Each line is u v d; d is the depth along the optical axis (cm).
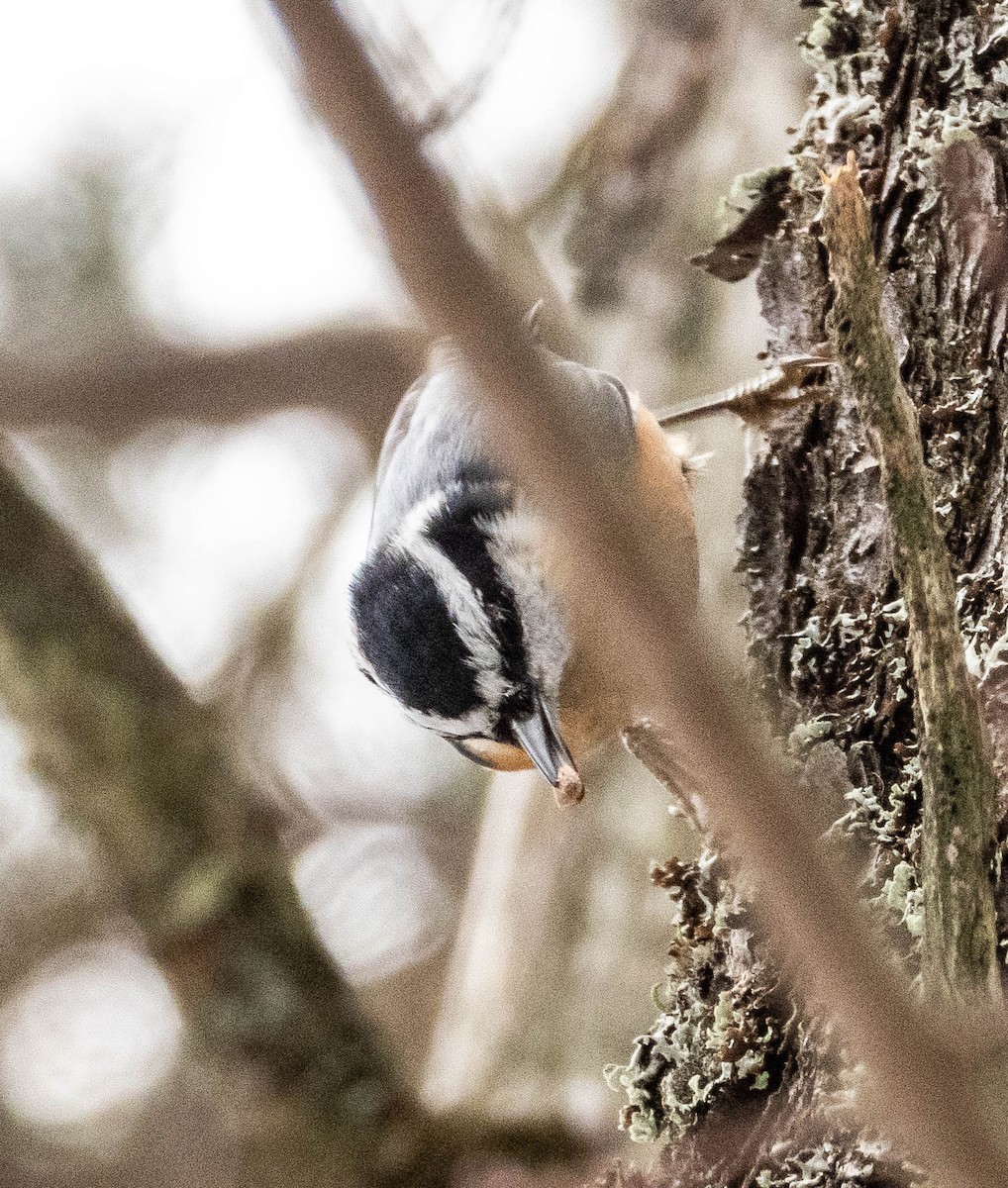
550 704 748
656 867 610
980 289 591
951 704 480
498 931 1186
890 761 573
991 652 529
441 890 1441
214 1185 1317
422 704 756
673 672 281
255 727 1410
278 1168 940
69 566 922
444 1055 1171
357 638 780
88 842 934
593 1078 1073
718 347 1212
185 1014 941
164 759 926
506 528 746
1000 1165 324
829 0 671
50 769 926
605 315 1268
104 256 1346
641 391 1215
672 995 609
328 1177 935
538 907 1171
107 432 1392
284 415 1388
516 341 260
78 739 913
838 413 650
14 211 1338
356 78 246
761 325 1196
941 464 582
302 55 246
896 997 312
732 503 1139
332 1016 947
